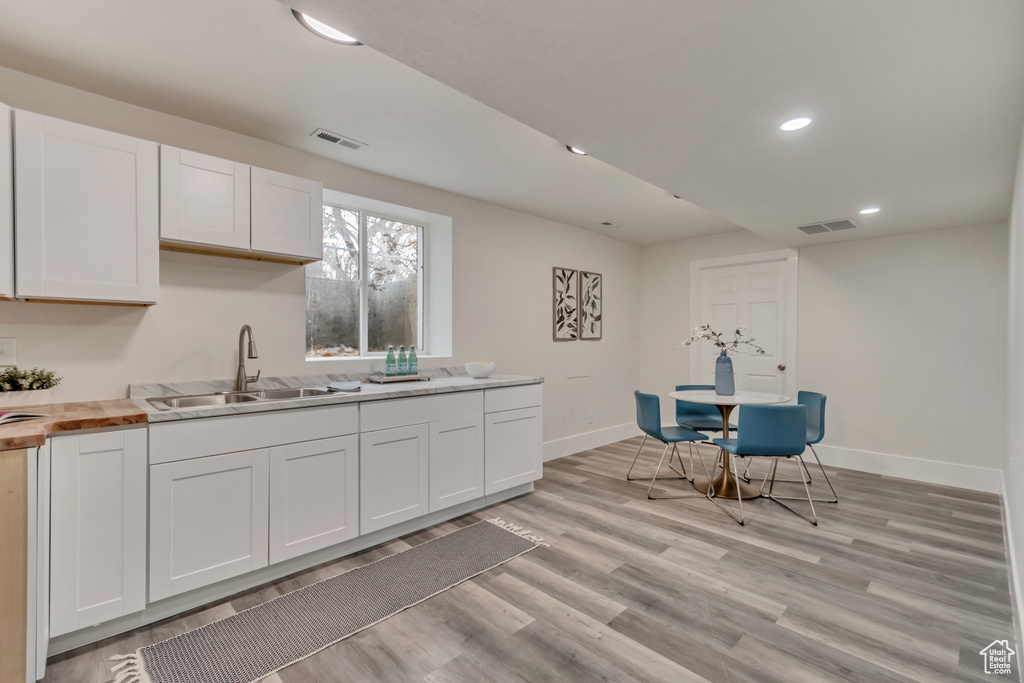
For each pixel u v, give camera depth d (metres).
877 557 2.47
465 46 1.49
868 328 4.16
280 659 1.69
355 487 2.48
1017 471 2.09
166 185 2.14
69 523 1.68
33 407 1.94
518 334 4.28
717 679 1.58
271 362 2.77
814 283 4.46
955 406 3.76
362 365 3.17
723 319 5.13
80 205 1.93
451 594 2.12
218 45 1.85
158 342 2.38
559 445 4.67
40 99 2.08
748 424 3.00
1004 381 3.56
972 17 1.32
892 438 4.04
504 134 2.65
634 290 5.74
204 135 2.51
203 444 1.99
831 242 4.30
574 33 1.42
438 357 3.64
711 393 3.88
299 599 2.08
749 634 1.83
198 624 1.90
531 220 4.41
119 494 1.78
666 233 5.12
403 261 3.68
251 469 2.12
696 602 2.05
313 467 2.32
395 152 2.89
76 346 2.16
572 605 2.03
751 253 4.88
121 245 2.02
